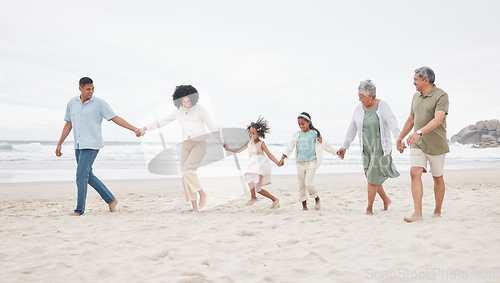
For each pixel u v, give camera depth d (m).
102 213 5.59
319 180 10.85
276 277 2.66
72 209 6.15
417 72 4.45
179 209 6.05
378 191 5.51
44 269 2.88
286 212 5.48
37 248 3.45
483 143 43.62
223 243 3.62
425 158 4.55
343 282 2.49
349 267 2.78
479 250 3.02
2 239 3.86
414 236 3.63
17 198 7.54
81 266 2.96
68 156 22.42
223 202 6.64
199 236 3.94
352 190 8.66
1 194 8.05
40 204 6.77
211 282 2.59
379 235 3.71
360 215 5.07
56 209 6.16
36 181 10.69
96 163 18.05
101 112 5.48
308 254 3.15
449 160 22.84
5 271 2.83
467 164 18.91
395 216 4.91
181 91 5.07
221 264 3.00
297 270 2.79
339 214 5.21
